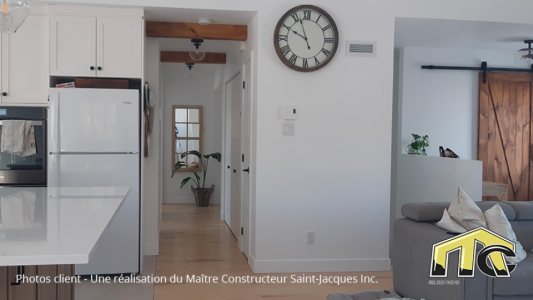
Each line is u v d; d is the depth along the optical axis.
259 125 3.93
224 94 6.52
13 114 3.71
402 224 3.27
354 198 4.07
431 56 5.49
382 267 4.11
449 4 4.10
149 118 4.35
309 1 3.97
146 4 3.77
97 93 3.71
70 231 1.58
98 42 3.77
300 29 3.92
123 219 3.82
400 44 5.24
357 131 4.06
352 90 4.05
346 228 4.06
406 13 4.07
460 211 2.91
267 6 3.91
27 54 3.75
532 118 5.78
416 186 5.09
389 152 4.11
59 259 1.27
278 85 3.94
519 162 5.77
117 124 3.74
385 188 4.11
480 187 4.00
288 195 3.98
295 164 3.98
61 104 3.65
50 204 2.17
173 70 8.13
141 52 3.83
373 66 4.07
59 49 3.72
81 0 3.67
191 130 8.23
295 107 3.95
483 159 5.65
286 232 3.99
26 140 3.69
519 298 2.60
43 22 3.77
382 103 4.09
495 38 4.85
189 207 7.79
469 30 4.50
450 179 4.45
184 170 8.23
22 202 2.22
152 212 4.57
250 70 4.30
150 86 4.54
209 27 4.39
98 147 3.72
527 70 5.68
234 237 5.41
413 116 5.49
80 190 2.72
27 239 1.46
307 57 3.94
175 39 5.48
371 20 4.05
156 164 4.57
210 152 8.28
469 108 5.62
